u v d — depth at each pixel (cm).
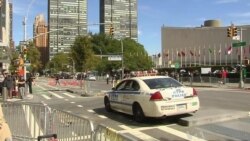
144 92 1334
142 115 1342
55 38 13675
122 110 1504
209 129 1190
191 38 12912
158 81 1377
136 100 1365
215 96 2525
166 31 13438
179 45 13138
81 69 4859
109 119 1466
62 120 794
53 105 2175
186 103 1317
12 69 5559
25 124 980
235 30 4047
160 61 13425
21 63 3431
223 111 1467
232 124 1272
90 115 1608
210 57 12419
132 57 11625
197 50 12719
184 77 5319
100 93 3069
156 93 1286
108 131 581
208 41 12500
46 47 15762
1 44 5675
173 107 1292
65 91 3912
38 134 916
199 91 3219
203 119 1294
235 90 3416
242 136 1072
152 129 1225
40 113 916
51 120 852
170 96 1291
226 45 11988
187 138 1069
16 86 2989
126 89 1466
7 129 388
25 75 3428
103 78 9912
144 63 11912
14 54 6844
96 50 12744
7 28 8238
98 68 11481
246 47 10694
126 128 1255
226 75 4766
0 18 6138
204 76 5269
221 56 12088
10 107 1037
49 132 855
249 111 1574
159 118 1411
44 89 4416
